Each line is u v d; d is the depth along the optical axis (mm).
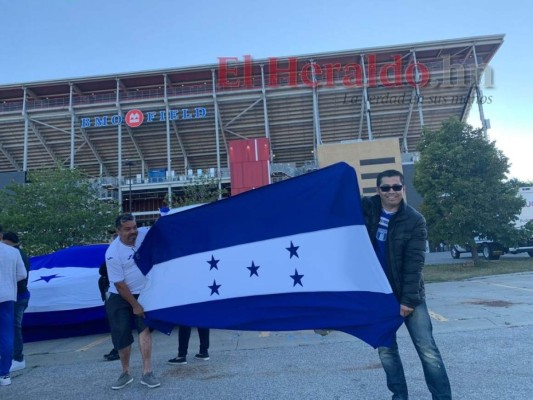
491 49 50562
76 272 8719
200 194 27719
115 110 53375
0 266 5320
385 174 3514
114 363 6082
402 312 3324
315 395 4211
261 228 4117
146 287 4453
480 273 16812
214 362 5734
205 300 4117
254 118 55406
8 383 5289
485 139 20312
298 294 3809
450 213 19797
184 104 52781
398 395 3531
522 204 19891
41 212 17984
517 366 4734
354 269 3635
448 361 5094
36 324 8211
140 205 48250
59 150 60188
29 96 55812
